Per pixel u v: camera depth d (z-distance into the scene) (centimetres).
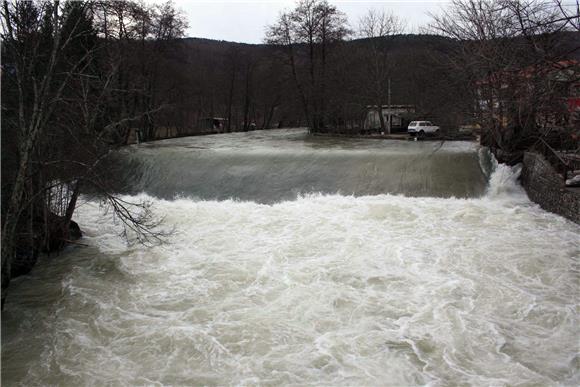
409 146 3030
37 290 1191
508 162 2084
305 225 1603
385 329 949
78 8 1339
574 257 1249
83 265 1348
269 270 1255
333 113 5253
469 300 1058
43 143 1305
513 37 2066
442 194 1891
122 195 2130
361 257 1314
